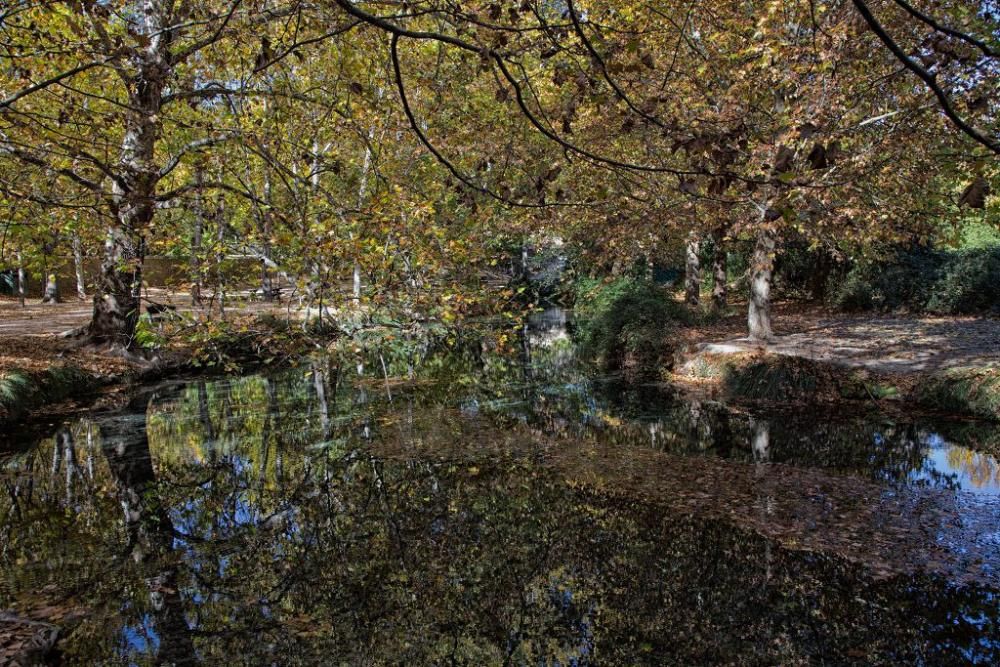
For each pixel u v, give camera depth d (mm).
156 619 5395
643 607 5398
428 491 8195
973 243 23250
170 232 8406
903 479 8039
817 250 22344
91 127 5793
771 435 10250
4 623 5215
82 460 9773
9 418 11500
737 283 26969
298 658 4836
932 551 6066
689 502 7488
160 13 7297
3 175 5586
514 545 6637
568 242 19453
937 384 11352
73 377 13773
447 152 8328
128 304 15922
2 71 6242
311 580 6086
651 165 8000
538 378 15648
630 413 11945
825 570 5820
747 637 4910
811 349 14422
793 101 9258
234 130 6152
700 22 10352
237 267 9453
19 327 18531
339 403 13258
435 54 9117
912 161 9867
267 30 5887
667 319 17656
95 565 6391
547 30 2928
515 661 4742
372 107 7152
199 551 6727
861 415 11102
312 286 7578
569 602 5543
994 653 4559
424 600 5695
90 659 4797
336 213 6719
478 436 10492
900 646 4699
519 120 8438
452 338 16906
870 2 8523
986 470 8258
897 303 21359
